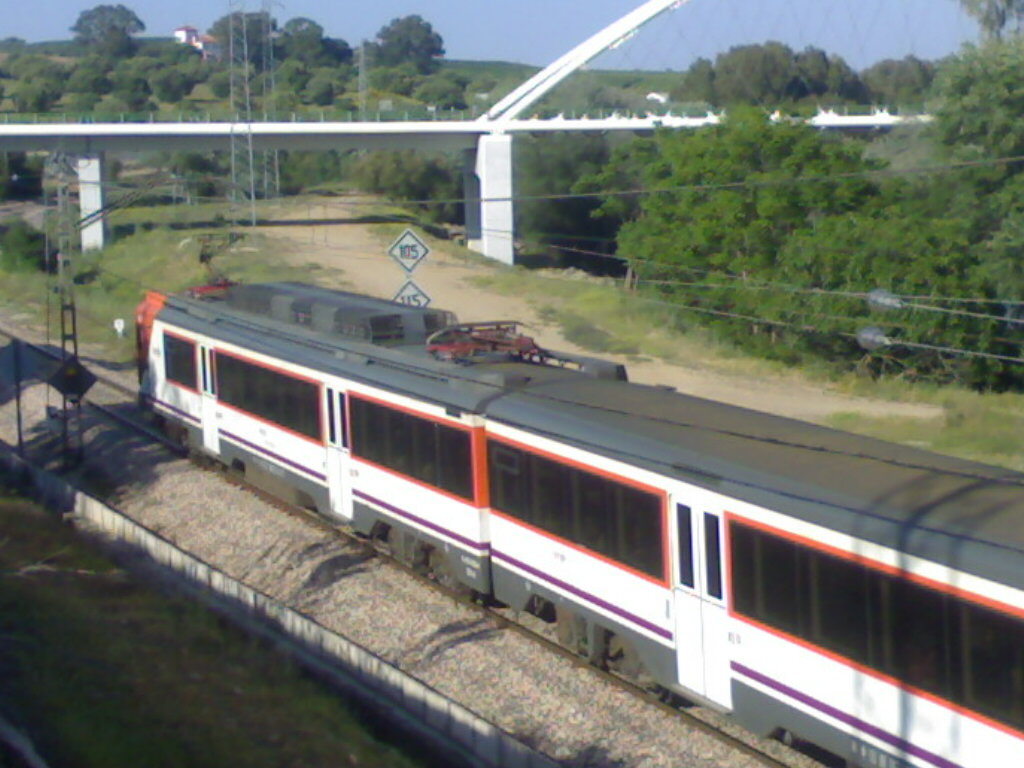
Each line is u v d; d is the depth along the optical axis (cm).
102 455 2441
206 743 1027
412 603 1542
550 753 1155
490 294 4506
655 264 3859
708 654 1138
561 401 1395
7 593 1370
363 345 1759
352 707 1212
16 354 2481
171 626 1377
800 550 1024
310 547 1781
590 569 1288
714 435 1217
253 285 2278
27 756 870
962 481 1006
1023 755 848
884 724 958
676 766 1106
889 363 3269
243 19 6412
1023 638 843
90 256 5494
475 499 1460
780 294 3391
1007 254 3158
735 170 3788
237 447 2097
